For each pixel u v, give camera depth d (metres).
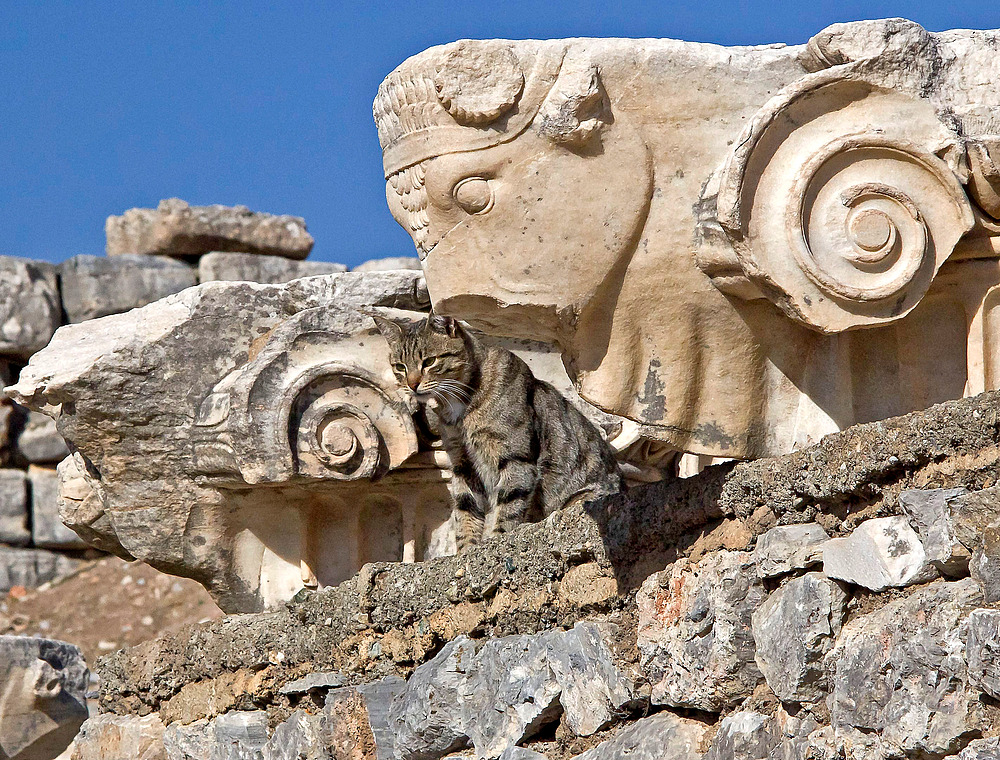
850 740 10.10
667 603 12.24
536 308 11.79
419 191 11.88
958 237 11.29
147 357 19.27
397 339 18.97
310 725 16.89
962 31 11.81
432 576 15.43
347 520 19.59
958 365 11.95
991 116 11.42
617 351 11.98
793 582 10.93
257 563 19.56
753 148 11.02
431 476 19.27
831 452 10.74
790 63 11.92
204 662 18.73
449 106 11.51
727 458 13.32
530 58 11.61
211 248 42.84
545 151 11.62
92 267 40.72
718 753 11.39
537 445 18.89
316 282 20.16
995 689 8.83
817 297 11.08
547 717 13.67
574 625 13.39
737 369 12.06
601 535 13.12
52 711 24.08
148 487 19.31
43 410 20.72
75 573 39.75
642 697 12.48
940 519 9.62
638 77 11.70
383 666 16.06
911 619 9.66
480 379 18.91
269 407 18.45
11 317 39.66
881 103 11.32
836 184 11.20
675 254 11.75
